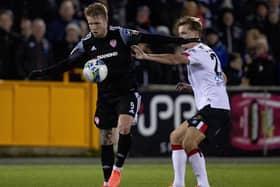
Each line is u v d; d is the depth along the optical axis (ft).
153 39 82.79
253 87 150.00
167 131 146.92
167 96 146.82
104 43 83.61
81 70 150.71
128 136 83.76
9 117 144.97
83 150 148.56
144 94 145.89
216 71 81.20
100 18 82.17
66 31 150.00
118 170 84.38
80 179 104.58
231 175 112.27
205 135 79.25
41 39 148.25
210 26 166.91
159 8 166.81
